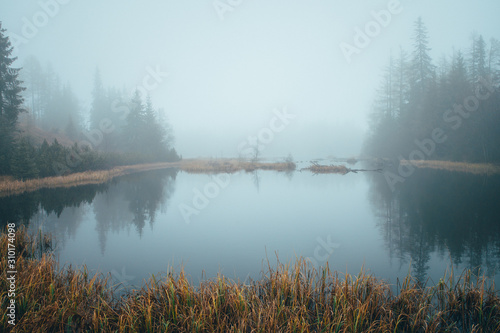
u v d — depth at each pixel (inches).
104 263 268.7
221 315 158.1
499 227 371.2
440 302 180.7
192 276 235.9
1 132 850.1
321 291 187.2
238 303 160.2
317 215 482.9
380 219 442.3
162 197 672.4
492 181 800.3
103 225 421.1
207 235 370.6
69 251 305.3
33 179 818.8
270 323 144.6
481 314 161.0
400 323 159.6
